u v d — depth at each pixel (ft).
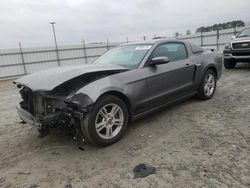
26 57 72.49
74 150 11.80
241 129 12.75
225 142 11.42
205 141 11.68
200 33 84.07
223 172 9.06
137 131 13.51
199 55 17.54
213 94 19.19
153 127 13.96
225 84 24.34
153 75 13.60
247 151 10.44
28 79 12.25
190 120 14.62
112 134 12.02
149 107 13.88
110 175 9.52
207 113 15.62
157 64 13.57
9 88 42.93
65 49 79.41
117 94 12.09
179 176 9.04
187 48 16.93
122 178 9.25
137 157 10.72
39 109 11.87
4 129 15.66
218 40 80.38
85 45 83.25
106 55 16.42
